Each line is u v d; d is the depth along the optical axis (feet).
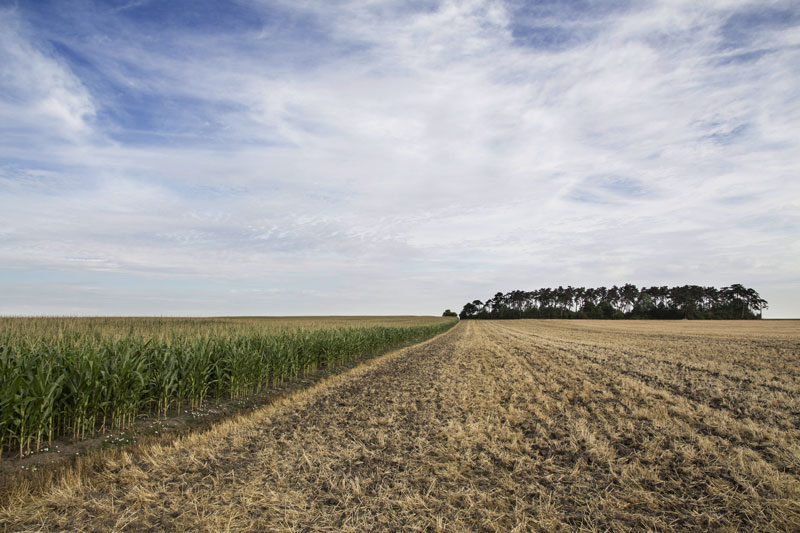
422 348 106.22
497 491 18.99
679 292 416.05
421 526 15.84
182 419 32.04
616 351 87.51
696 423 30.40
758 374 53.78
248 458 22.84
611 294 470.39
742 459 22.25
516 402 38.27
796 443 25.16
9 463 21.03
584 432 27.91
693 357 74.64
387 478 20.47
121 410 28.22
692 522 16.28
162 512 16.63
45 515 16.11
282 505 17.40
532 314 494.18
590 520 16.48
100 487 18.76
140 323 70.38
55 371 25.94
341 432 28.12
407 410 35.04
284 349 51.85
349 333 80.38
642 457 23.31
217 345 40.75
